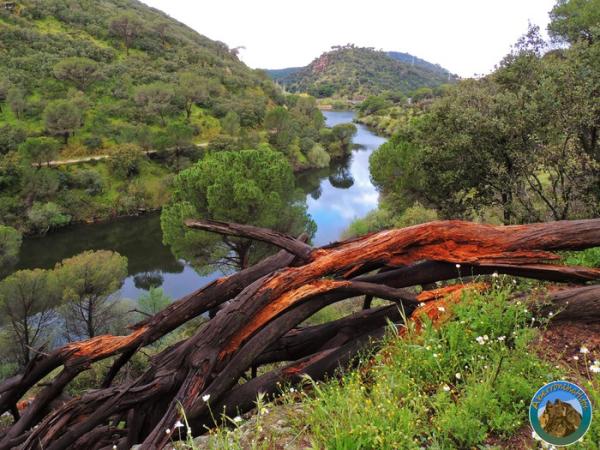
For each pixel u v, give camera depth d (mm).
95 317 26469
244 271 5828
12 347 23438
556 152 11594
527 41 15375
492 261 5273
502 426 2973
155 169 68875
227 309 4855
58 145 64312
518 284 5773
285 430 3531
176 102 95375
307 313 5176
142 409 5230
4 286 22844
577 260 6281
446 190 16562
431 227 5379
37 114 75812
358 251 5305
